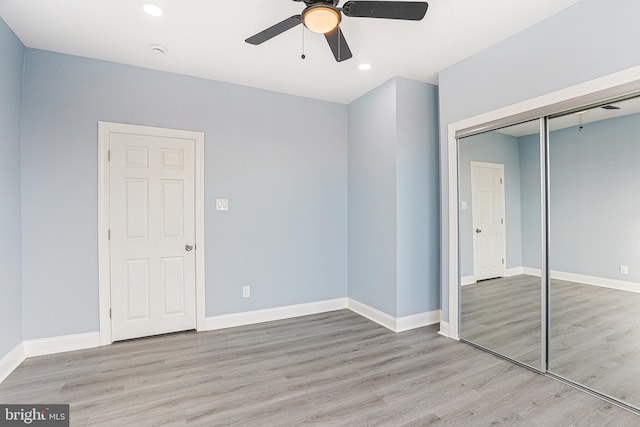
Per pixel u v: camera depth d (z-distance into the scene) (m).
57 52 2.76
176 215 3.21
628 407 1.97
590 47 2.10
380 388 2.23
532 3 2.16
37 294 2.68
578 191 2.38
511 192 2.66
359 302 3.90
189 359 2.67
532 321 2.54
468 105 2.92
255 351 2.83
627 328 2.26
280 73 3.22
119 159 2.98
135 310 3.06
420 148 3.44
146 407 2.01
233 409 1.99
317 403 2.06
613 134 2.24
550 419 1.88
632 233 2.19
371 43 2.66
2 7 2.15
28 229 2.65
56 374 2.40
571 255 2.43
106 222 2.93
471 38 2.59
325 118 3.99
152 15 2.26
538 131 2.48
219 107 3.40
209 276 3.36
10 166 2.45
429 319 3.50
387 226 3.43
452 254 3.12
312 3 1.74
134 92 3.04
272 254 3.68
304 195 3.86
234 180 3.47
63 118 2.78
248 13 2.25
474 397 2.11
